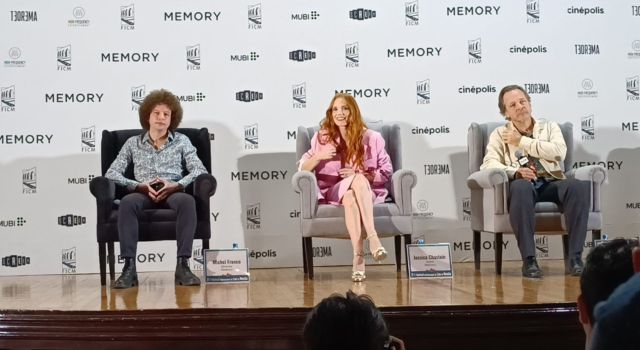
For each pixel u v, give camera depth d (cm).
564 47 484
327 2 477
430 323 264
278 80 475
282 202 476
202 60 473
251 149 475
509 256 483
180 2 471
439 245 393
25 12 465
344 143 411
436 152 480
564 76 484
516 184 386
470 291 320
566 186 386
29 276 459
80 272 468
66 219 468
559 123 475
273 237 475
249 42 475
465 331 264
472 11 481
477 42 481
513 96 411
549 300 277
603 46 486
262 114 475
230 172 475
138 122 471
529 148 402
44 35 466
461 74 481
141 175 403
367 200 379
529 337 265
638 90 488
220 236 474
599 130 486
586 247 484
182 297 316
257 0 474
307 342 121
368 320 120
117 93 470
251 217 475
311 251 395
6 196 464
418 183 480
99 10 468
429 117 480
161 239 383
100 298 318
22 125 465
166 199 387
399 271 430
